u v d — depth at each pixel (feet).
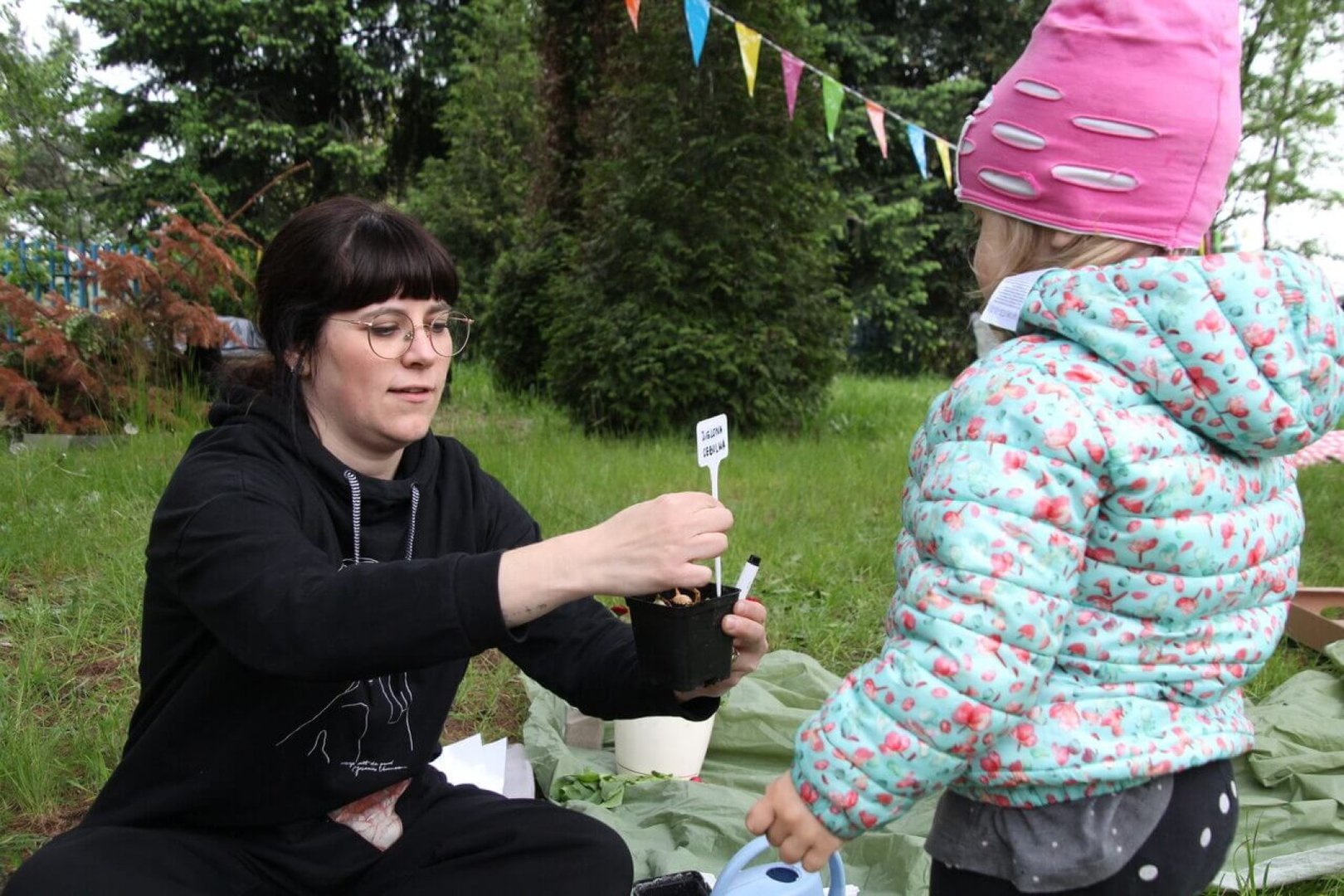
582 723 10.57
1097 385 4.66
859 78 65.82
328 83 79.00
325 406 6.06
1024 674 4.40
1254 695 11.98
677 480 21.47
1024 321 5.08
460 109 58.90
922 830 8.94
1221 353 4.56
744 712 10.53
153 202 27.61
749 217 28.96
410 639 4.83
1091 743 4.67
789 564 15.99
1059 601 4.48
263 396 6.09
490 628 4.84
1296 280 4.71
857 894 7.73
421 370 5.95
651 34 29.22
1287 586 5.11
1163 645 4.75
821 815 4.60
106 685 10.85
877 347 68.08
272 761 5.81
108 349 24.17
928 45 70.18
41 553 14.01
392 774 6.22
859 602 14.66
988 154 5.43
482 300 46.70
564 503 18.54
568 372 29.68
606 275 29.68
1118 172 5.08
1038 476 4.50
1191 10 5.10
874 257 64.23
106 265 24.12
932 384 56.18
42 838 8.39
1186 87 5.05
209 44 73.82
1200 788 4.87
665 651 5.41
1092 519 4.60
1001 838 4.91
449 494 6.56
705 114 28.84
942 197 68.28
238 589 5.12
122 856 5.49
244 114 74.54
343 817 6.23
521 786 9.50
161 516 5.55
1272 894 8.15
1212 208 5.25
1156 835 4.74
